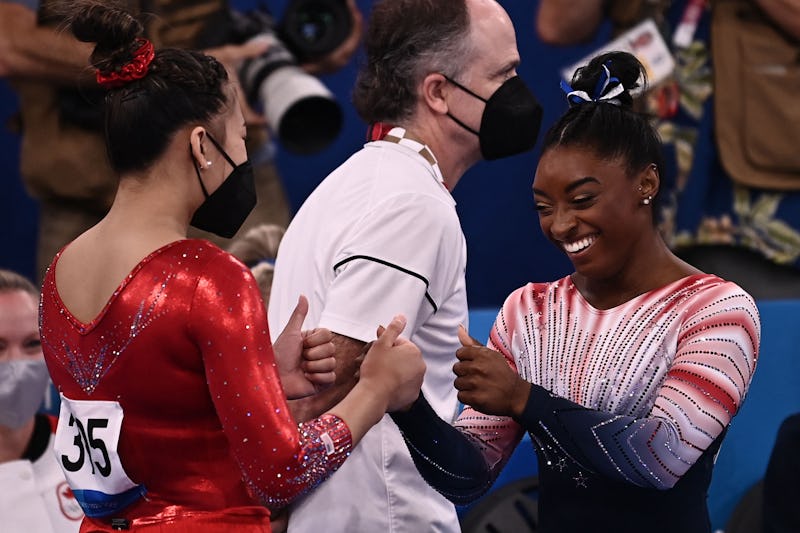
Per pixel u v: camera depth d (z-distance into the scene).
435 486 8.07
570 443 7.40
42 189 15.59
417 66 9.41
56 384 7.54
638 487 7.64
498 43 9.53
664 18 17.02
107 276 7.20
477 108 9.54
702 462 7.76
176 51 7.44
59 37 14.64
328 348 8.12
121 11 7.37
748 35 16.80
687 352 7.53
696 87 16.95
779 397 14.30
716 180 17.28
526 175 21.67
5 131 19.41
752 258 17.17
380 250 8.61
